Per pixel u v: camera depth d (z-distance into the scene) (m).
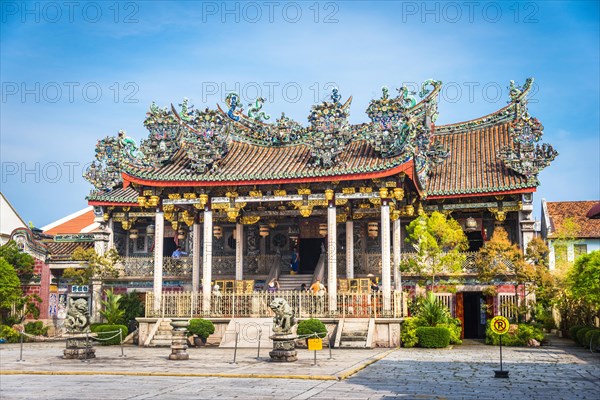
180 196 43.19
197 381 23.44
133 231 53.94
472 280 45.78
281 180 40.66
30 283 53.62
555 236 56.66
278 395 19.89
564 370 26.58
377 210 44.44
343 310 38.69
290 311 30.17
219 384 22.56
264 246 51.09
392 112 40.56
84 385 22.69
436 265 42.75
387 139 40.38
